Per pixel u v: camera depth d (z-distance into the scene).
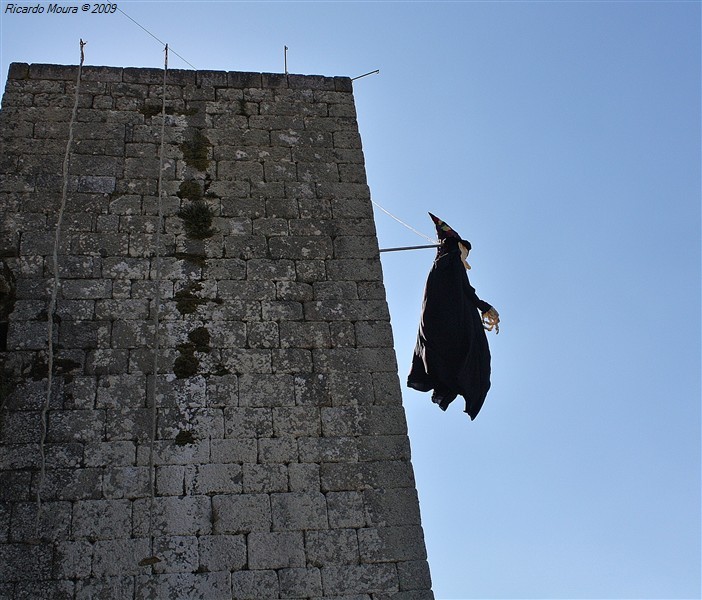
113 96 14.70
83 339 12.29
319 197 14.23
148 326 12.52
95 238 13.16
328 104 15.39
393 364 12.77
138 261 13.06
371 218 14.13
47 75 14.73
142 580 10.77
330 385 12.44
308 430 12.03
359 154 14.86
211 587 10.82
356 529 11.44
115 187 13.72
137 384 12.04
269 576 10.99
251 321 12.79
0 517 10.93
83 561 10.79
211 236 13.48
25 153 13.86
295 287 13.21
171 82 15.01
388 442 12.11
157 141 14.34
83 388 11.91
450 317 13.21
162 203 13.66
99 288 12.73
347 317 13.06
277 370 12.44
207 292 12.95
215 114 14.83
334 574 11.12
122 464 11.45
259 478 11.59
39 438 11.49
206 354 12.41
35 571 10.68
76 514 11.05
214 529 11.17
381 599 11.06
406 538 11.46
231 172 14.22
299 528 11.33
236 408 12.04
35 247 12.97
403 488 11.80
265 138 14.73
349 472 11.81
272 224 13.77
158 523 11.12
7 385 11.81
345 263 13.59
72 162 13.86
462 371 12.84
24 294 12.54
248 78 15.35
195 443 11.70
